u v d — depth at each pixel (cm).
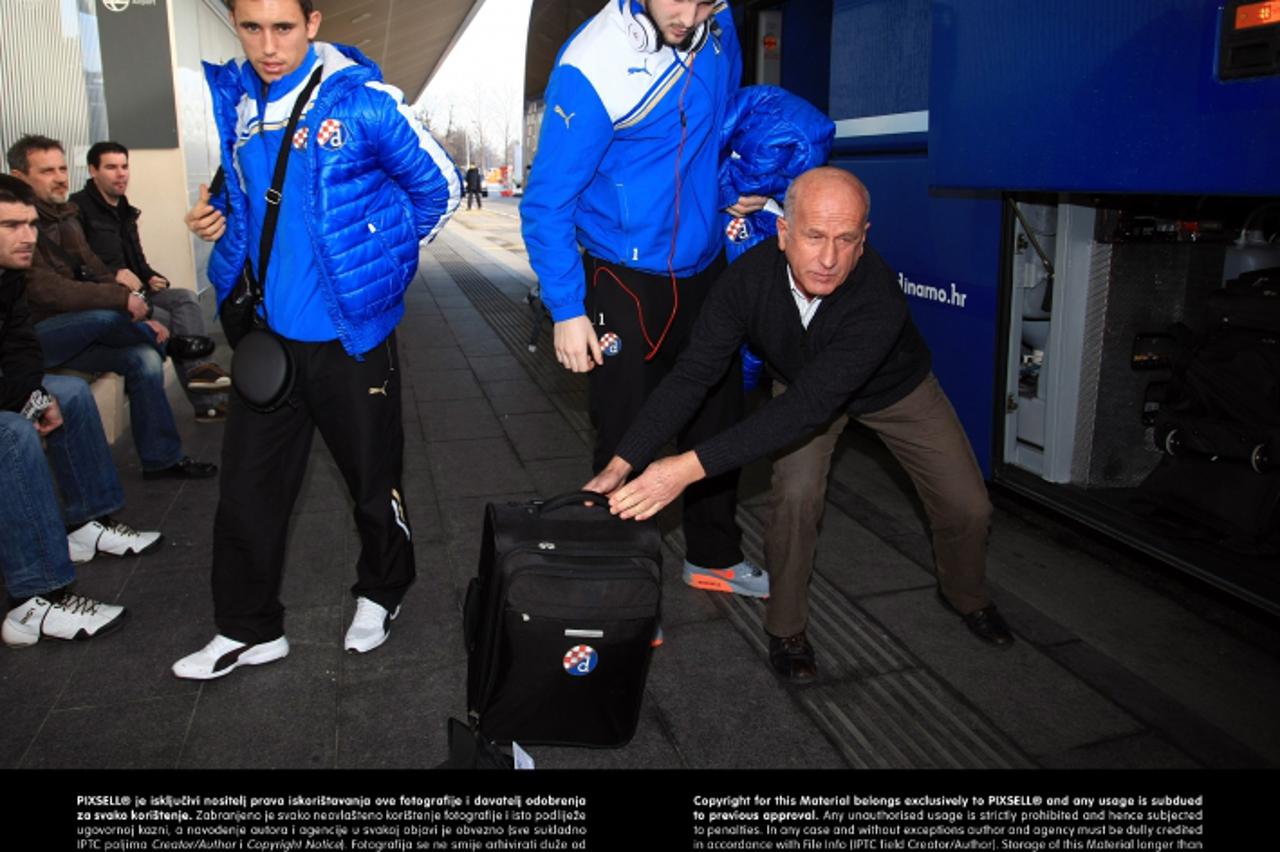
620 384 285
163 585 344
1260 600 285
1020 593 334
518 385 653
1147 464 385
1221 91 247
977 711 265
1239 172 244
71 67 668
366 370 270
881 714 264
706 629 313
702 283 291
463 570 357
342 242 248
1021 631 308
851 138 459
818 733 257
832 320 240
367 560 297
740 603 331
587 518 238
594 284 282
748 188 294
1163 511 345
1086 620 315
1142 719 260
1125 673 283
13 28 583
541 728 239
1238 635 304
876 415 277
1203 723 258
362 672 286
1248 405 318
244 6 235
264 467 273
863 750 249
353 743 250
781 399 237
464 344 797
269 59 241
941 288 411
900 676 283
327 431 278
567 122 252
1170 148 262
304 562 364
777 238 257
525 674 230
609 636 228
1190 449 337
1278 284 313
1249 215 348
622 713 239
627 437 255
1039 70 307
